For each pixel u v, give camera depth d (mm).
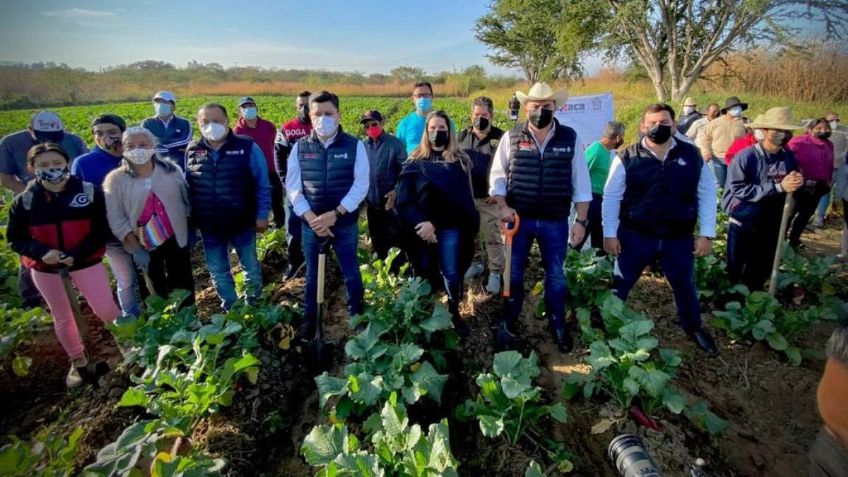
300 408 3654
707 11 18656
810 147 5902
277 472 3148
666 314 4707
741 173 4551
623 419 3262
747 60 12414
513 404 3000
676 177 3748
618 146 5484
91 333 4645
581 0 21781
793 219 6473
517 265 3883
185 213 4172
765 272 4828
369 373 3275
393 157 4797
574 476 2924
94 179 4188
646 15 19828
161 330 3604
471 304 4633
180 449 3033
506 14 30203
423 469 2402
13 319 4199
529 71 38594
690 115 10250
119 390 3686
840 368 1493
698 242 3904
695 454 3102
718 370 3934
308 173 3818
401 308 3863
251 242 4434
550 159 3637
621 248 4117
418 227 3941
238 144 4137
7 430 3492
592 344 3297
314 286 3975
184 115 23172
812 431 3369
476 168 4742
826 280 5207
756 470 3096
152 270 4211
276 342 4031
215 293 5113
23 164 5137
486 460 3035
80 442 3248
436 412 3492
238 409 3391
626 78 26656
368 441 3080
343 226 3932
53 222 3572
